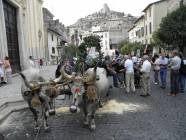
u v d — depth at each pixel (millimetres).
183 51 28797
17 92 12609
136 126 7570
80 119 8414
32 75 7414
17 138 6977
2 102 10070
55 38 50344
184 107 9586
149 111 9164
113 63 14406
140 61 15031
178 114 8656
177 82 11836
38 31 31188
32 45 27516
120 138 6676
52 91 7266
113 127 7535
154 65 15500
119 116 8641
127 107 9820
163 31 28812
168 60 14141
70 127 7660
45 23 46688
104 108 9719
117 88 14258
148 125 7625
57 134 7121
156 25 44750
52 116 8805
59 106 10164
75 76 7402
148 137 6684
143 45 46594
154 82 16062
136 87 14242
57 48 49188
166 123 7758
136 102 10641
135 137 6711
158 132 7020
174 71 11703
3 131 7582
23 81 7359
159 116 8500
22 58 23609
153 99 11164
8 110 9594
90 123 7738
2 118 8523
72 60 14531
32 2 28484
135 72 14023
